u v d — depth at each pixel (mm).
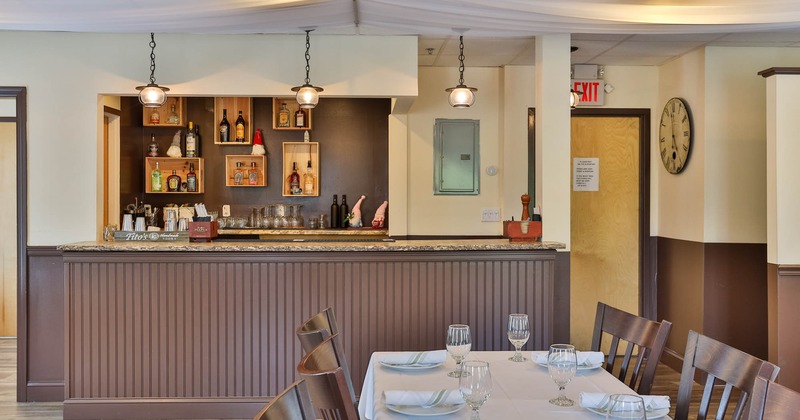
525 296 4723
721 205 5605
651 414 2115
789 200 4562
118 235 4957
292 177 7227
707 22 4402
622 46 5617
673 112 6137
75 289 4590
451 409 2162
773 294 4617
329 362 2279
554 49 5074
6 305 7523
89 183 5184
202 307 4598
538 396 2350
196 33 5016
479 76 6504
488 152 6551
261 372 4617
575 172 6582
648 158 6559
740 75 5602
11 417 4719
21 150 5152
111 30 4652
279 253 4598
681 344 6047
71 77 5152
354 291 4633
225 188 7340
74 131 5168
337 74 5145
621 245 6637
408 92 5164
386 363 2781
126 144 6629
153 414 4605
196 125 7273
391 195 6465
